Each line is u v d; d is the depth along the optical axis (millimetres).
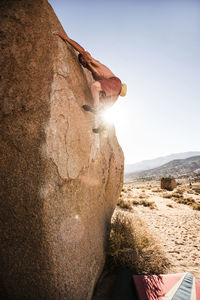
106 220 3807
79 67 2795
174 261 4227
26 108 1879
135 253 3635
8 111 1841
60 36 2229
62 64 2207
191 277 3105
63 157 2098
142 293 2541
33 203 1757
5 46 1883
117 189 4707
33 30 2000
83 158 2650
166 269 3768
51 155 1878
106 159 3795
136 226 4715
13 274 1752
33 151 1820
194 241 5863
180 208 12758
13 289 1753
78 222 2375
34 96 1921
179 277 3070
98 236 3094
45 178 1815
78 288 2057
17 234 1753
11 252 1759
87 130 2791
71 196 2256
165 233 6391
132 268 3426
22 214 1756
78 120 2508
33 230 1750
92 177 3025
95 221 3070
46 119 1895
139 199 14945
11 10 1937
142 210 10219
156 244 4395
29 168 1800
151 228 6719
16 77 1902
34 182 1788
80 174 2539
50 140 1886
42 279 1737
